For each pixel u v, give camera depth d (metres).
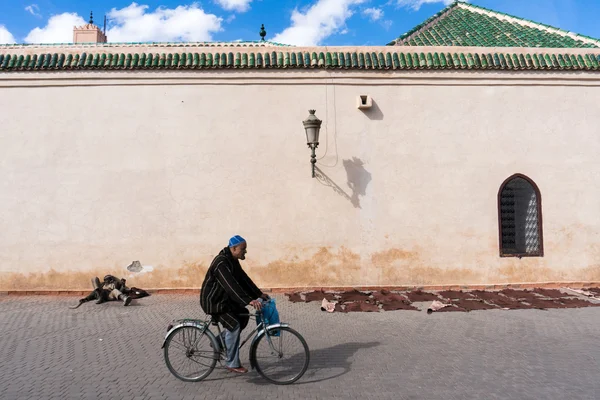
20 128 8.95
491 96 9.33
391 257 9.16
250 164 9.08
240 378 4.83
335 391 4.47
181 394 4.39
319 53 9.29
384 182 9.20
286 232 9.07
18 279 8.84
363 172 9.20
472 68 9.23
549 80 9.34
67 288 8.84
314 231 9.09
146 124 9.04
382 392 4.45
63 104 8.99
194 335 4.81
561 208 9.30
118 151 8.99
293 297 8.59
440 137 9.27
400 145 9.23
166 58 9.11
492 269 9.22
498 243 9.23
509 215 9.39
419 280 9.16
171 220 8.98
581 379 4.75
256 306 4.57
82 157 8.96
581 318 7.16
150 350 5.73
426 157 9.24
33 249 8.86
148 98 9.06
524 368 5.07
